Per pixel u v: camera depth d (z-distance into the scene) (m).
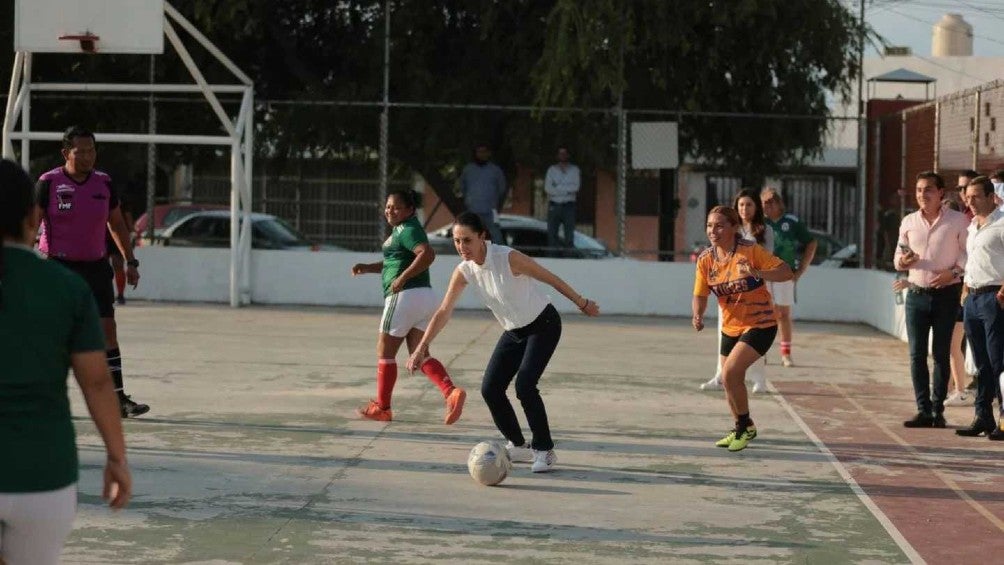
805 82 28.47
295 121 28.03
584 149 27.59
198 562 8.06
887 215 26.33
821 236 28.08
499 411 11.27
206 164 29.02
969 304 12.94
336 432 12.66
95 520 9.02
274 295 27.61
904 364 19.56
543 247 27.09
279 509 9.50
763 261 11.84
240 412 13.69
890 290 24.39
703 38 27.91
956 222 13.35
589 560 8.31
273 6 29.08
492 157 28.53
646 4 26.80
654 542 8.80
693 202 29.22
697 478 10.95
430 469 11.05
